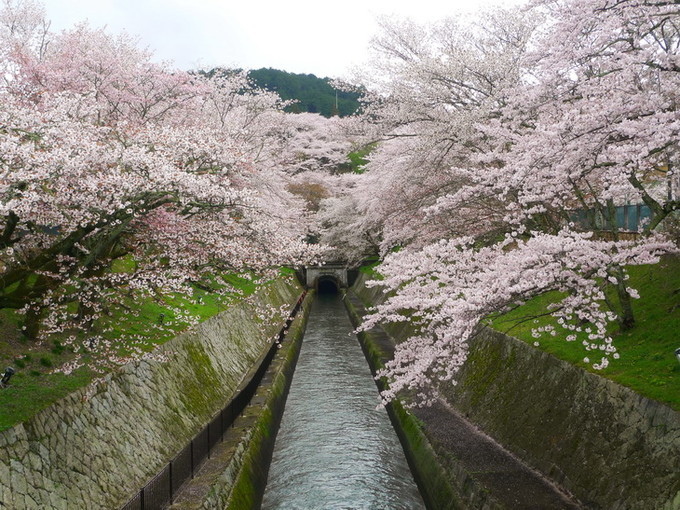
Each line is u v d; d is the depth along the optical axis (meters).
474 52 12.37
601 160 7.79
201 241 9.98
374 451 13.02
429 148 12.49
